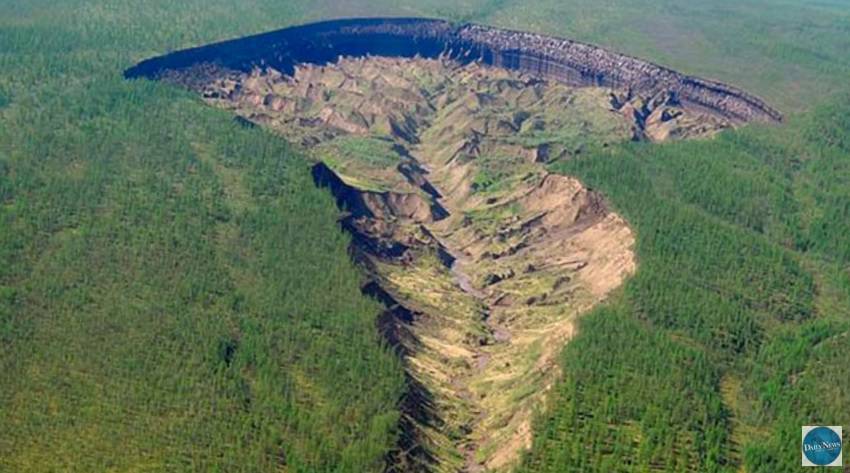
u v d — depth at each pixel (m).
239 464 164.00
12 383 177.12
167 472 160.38
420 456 181.88
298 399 184.25
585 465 174.25
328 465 167.25
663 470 172.50
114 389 178.12
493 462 187.00
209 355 189.00
